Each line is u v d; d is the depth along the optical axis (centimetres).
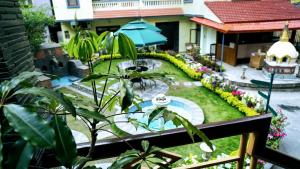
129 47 138
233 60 1199
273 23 1145
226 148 546
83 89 936
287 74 967
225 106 790
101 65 1298
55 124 83
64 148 80
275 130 519
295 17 1202
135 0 1544
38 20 948
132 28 1027
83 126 661
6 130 78
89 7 1429
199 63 1205
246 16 1184
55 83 1041
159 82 1031
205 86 955
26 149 75
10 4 228
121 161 118
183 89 950
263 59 1113
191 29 1664
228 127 160
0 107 79
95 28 1540
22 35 256
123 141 139
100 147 137
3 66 203
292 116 714
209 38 1420
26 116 73
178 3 1608
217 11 1220
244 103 766
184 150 542
